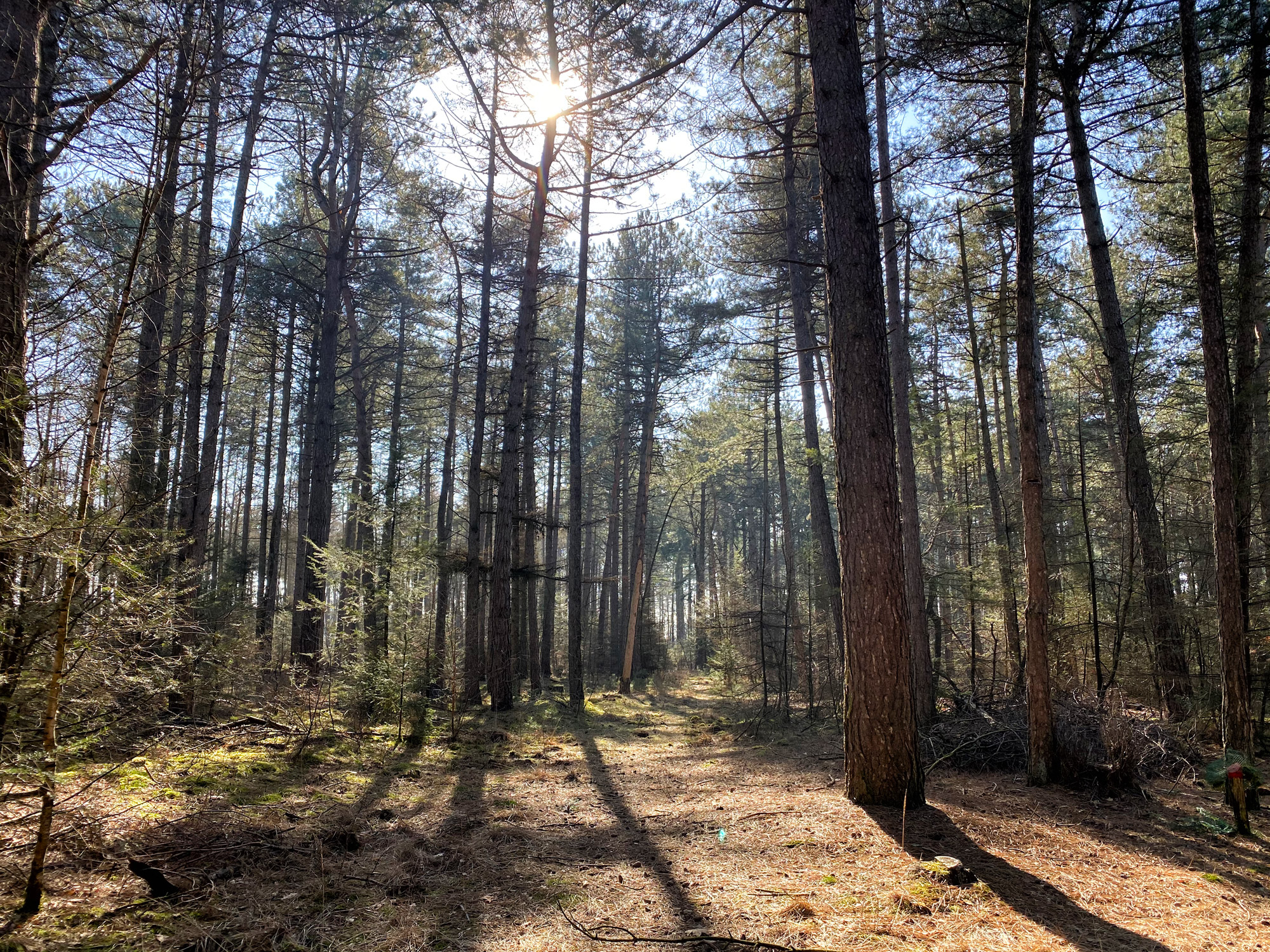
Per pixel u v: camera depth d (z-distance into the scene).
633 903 4.03
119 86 3.64
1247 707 5.94
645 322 25.33
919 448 14.87
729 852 4.99
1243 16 8.80
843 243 6.32
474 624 15.20
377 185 15.96
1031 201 6.57
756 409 26.30
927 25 8.63
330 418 14.75
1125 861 4.73
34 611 3.13
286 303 18.47
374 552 10.02
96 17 5.11
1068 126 10.15
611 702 17.97
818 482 14.21
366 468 18.31
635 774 8.30
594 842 5.34
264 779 6.39
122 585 3.38
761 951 3.37
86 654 3.30
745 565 27.83
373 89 13.85
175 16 3.75
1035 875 4.42
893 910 3.83
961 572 12.13
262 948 3.23
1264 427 10.67
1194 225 6.37
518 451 14.47
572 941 3.49
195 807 5.00
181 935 3.21
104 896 3.49
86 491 3.16
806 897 4.06
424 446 29.75
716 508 42.28
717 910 3.90
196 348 10.20
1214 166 12.27
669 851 5.07
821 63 6.52
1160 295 13.44
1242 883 4.36
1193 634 9.81
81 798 4.26
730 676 17.28
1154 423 17.17
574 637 15.40
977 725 8.63
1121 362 10.31
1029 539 6.83
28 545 2.99
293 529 32.28
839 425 6.27
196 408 10.22
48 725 3.04
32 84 4.50
